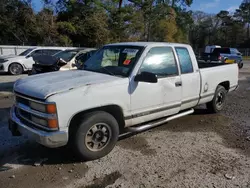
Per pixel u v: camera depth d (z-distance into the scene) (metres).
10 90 8.88
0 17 21.98
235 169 3.47
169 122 5.47
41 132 3.23
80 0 26.03
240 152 4.02
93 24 25.78
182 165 3.56
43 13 23.77
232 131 5.00
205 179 3.20
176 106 4.67
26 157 3.74
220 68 5.93
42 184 3.06
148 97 4.11
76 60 8.12
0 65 13.06
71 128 3.47
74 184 3.06
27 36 23.25
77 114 3.47
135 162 3.63
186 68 4.88
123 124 3.98
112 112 3.88
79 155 3.54
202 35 73.94
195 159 3.75
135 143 4.31
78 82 3.52
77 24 25.36
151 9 36.03
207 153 3.96
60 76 3.91
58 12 25.83
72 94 3.27
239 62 19.20
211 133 4.86
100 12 26.95
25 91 3.44
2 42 22.77
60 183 3.08
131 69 3.95
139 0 32.88
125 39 30.62
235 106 7.05
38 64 7.36
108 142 3.76
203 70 5.33
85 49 9.10
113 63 4.32
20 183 3.07
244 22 70.00
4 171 3.34
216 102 6.03
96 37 26.11
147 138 4.55
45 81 3.63
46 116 3.17
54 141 3.20
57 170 3.39
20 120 3.61
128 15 30.23
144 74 3.80
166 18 41.19
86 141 3.53
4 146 4.11
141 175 3.28
